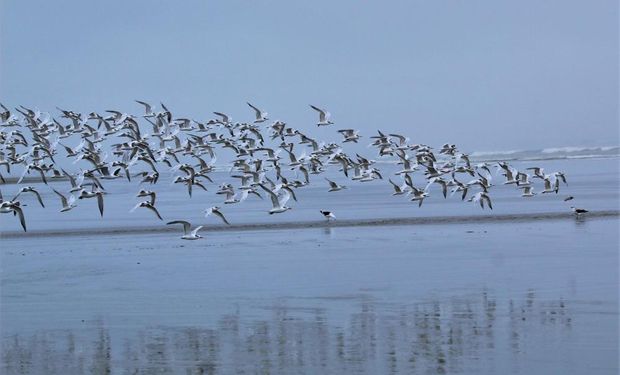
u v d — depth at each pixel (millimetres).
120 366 29484
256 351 30578
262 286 41906
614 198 84812
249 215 77562
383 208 80562
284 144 63406
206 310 36938
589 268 44375
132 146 57188
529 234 58875
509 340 30906
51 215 84938
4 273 47594
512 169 66000
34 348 31781
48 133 62375
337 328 33281
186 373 28578
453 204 83062
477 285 40625
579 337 31000
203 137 65500
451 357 29141
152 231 66500
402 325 33438
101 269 48375
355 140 61188
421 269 45438
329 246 55344
